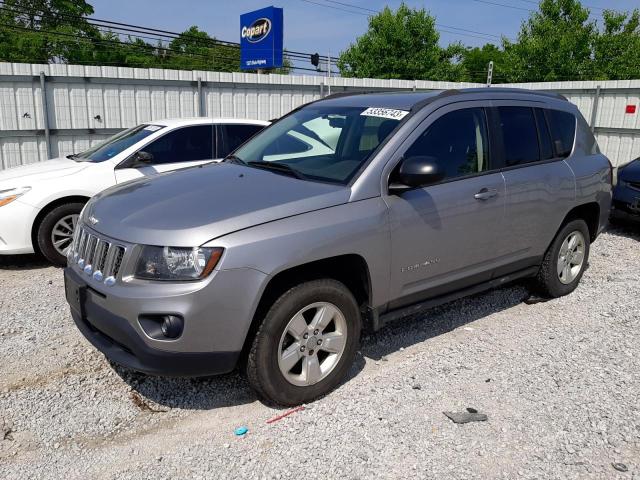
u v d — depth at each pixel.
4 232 6.07
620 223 8.42
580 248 5.39
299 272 3.42
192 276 3.03
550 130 4.95
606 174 5.46
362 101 4.51
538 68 35.81
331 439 3.16
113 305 3.14
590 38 35.69
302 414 3.41
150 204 3.48
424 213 3.83
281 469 2.92
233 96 13.55
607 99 15.40
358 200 3.55
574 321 4.84
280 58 24.64
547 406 3.50
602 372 3.94
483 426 3.29
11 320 4.77
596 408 3.48
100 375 3.87
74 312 3.61
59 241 6.32
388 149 3.77
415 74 37.56
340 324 3.57
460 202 4.05
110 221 3.40
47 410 3.46
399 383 3.76
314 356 3.49
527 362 4.07
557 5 35.44
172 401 3.58
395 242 3.70
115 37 36.31
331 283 3.47
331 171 3.78
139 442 3.17
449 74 38.44
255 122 7.68
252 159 4.38
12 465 2.96
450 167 4.08
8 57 32.31
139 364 3.15
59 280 5.90
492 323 4.79
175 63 38.75
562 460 3.00
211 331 3.08
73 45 34.44
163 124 7.18
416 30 37.25
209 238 3.06
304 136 4.35
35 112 11.56
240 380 3.83
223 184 3.71
